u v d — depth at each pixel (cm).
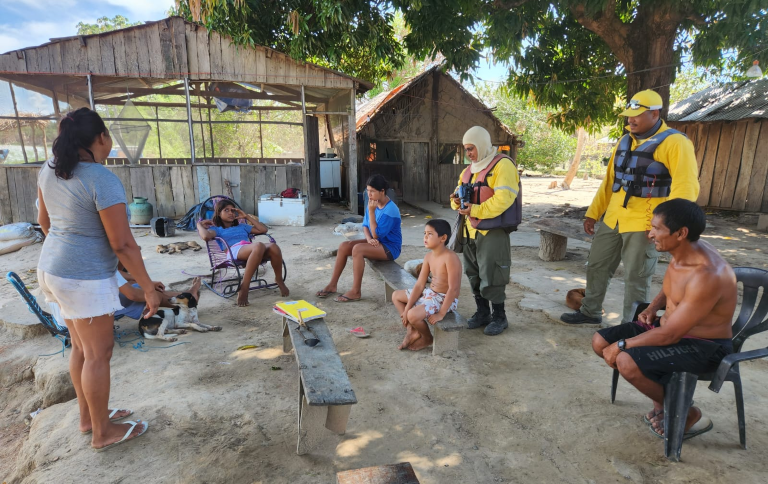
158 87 1134
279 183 1097
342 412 264
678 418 240
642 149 360
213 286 546
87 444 260
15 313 440
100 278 236
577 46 1214
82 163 226
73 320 237
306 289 558
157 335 402
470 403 306
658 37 991
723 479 230
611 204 397
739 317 273
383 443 265
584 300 438
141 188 1019
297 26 980
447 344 378
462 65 1071
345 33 991
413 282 435
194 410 295
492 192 388
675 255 244
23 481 240
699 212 233
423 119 1516
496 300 414
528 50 1186
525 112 2653
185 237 867
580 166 3150
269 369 352
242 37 970
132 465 244
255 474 239
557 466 245
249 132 1280
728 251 827
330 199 1456
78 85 1070
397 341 405
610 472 239
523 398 311
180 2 1037
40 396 345
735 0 843
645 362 246
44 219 253
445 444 264
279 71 1049
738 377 247
